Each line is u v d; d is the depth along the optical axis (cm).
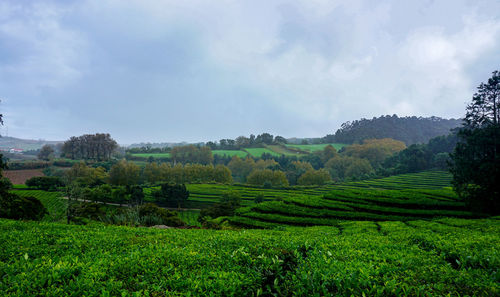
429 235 1117
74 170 10200
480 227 1872
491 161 2919
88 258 679
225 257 702
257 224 2877
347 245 893
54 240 953
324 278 528
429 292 493
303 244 851
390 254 755
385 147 17788
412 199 3456
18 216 3034
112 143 16812
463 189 3105
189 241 966
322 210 3297
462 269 662
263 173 10850
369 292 484
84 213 4341
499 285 528
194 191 8638
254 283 550
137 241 937
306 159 18325
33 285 485
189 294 467
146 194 8256
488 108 3234
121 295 470
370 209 3256
